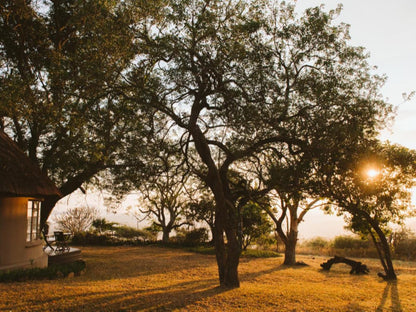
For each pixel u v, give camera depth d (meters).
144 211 30.09
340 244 29.83
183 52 10.07
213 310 7.86
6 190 10.40
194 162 13.16
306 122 9.27
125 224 34.28
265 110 9.44
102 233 30.62
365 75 9.88
